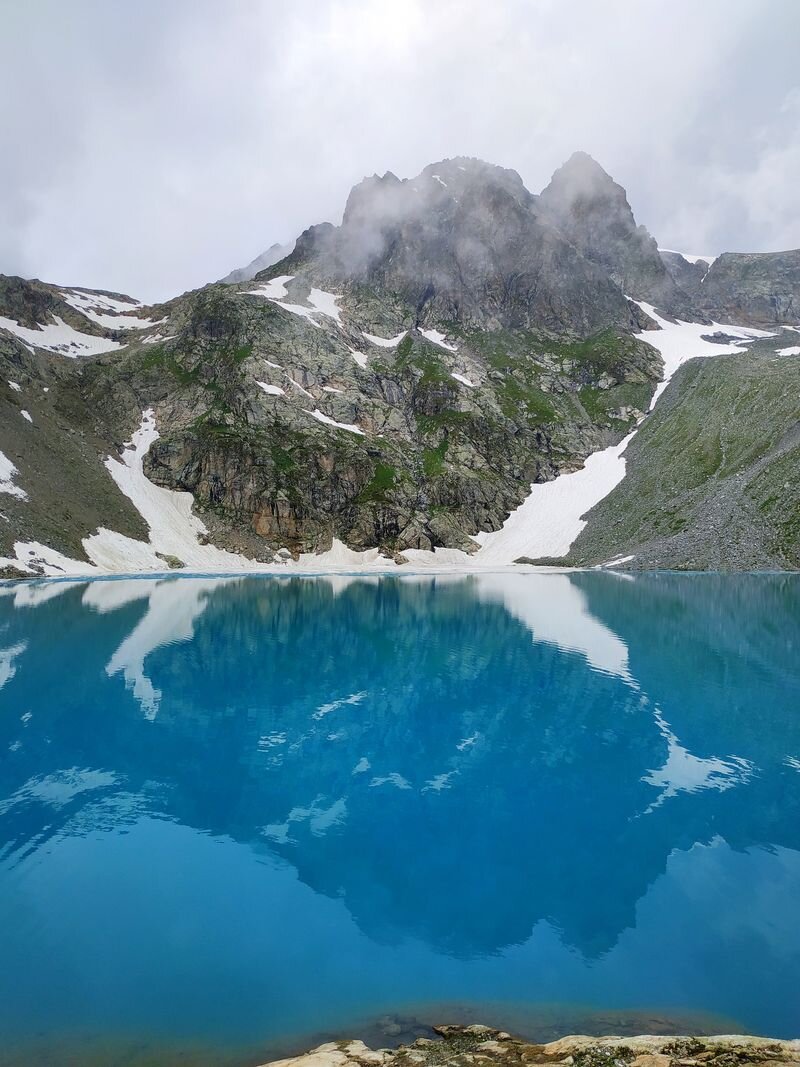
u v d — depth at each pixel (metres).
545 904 13.09
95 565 91.38
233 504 121.75
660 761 20.70
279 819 16.86
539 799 17.92
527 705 26.77
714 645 38.31
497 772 19.84
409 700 27.70
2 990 10.56
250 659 35.53
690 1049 8.48
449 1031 9.62
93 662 33.72
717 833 16.05
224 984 10.81
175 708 26.25
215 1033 9.68
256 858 14.95
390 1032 9.70
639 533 106.56
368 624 47.91
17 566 80.00
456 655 36.56
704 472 112.38
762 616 48.25
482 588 74.06
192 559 107.25
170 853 15.11
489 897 13.45
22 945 11.73
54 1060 9.04
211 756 21.20
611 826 16.39
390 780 19.33
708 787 18.62
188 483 123.62
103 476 115.88
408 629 45.41
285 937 12.04
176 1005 10.25
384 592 70.25
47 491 101.19
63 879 13.91
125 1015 9.98
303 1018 10.01
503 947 11.88
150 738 22.81
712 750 21.55
